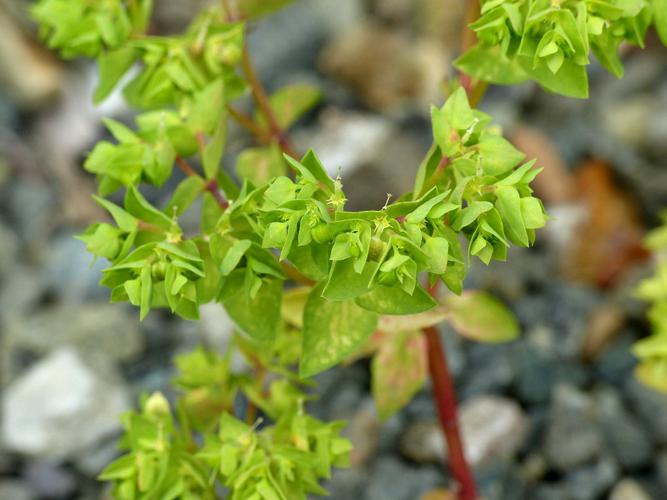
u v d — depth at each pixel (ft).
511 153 0.74
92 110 1.45
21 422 1.15
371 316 0.79
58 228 1.35
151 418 0.84
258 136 0.97
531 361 1.17
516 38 0.76
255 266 0.75
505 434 1.11
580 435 1.11
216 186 0.81
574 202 1.34
